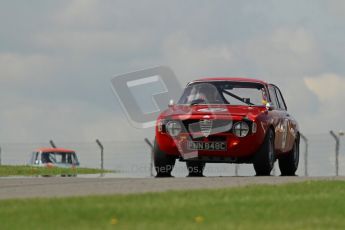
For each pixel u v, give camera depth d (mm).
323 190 46281
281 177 59688
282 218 36031
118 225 33844
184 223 34438
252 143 63688
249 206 39219
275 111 69500
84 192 47031
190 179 56500
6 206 39219
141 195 42469
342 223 34875
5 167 93312
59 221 34812
